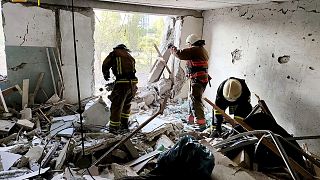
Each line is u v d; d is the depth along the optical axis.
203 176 2.07
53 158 2.79
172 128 3.68
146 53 8.09
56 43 4.36
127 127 3.88
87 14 4.45
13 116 3.98
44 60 4.39
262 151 2.58
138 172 2.60
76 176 2.34
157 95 5.50
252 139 2.63
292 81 3.53
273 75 3.81
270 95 3.88
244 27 4.30
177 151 2.10
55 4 4.21
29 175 2.38
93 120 3.79
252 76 4.19
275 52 3.76
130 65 3.74
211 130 3.65
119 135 3.38
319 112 3.20
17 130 3.60
